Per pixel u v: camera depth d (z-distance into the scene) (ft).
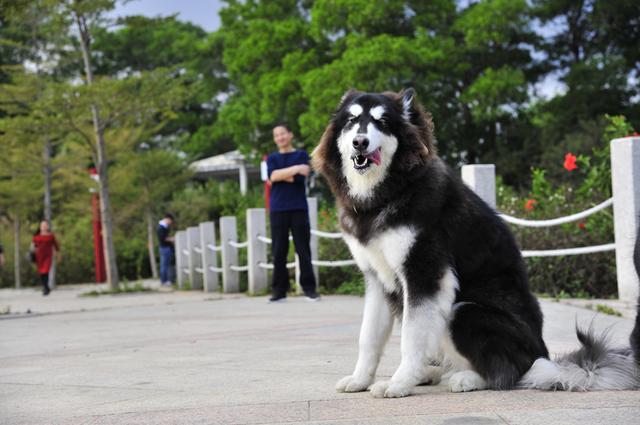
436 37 91.25
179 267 61.62
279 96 97.96
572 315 24.50
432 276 13.67
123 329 28.81
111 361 19.84
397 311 14.64
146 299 47.75
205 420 11.92
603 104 89.45
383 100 14.83
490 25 88.22
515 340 13.71
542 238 31.01
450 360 14.64
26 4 49.26
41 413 13.33
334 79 87.66
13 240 91.76
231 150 153.58
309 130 88.02
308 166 35.63
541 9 95.30
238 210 91.45
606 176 32.81
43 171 77.41
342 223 15.05
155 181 89.35
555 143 86.22
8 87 65.16
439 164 14.57
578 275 30.01
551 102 93.09
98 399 14.47
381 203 14.12
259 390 14.53
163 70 62.59
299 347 20.45
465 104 96.02
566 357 13.99
